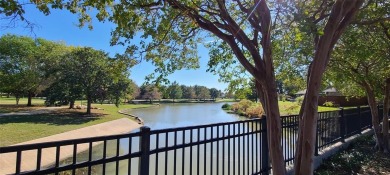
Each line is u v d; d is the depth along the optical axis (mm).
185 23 5691
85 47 31031
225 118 35000
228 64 6398
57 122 23641
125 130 24266
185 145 3822
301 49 5938
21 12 3328
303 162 4340
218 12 4898
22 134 16672
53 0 3867
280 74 7871
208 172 8641
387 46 7352
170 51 6043
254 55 4297
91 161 2768
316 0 5168
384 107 9055
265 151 5359
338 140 8945
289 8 4168
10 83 36938
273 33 4883
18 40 36312
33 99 66500
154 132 3365
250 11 4359
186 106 72375
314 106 4289
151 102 79625
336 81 8438
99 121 26266
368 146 9492
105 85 31562
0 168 9883
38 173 2365
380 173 6562
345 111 9859
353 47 6594
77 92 30609
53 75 32969
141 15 4668
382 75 9023
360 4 4145
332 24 4062
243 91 6656
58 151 2512
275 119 4281
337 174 6395
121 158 3029
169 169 9328
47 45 38562
